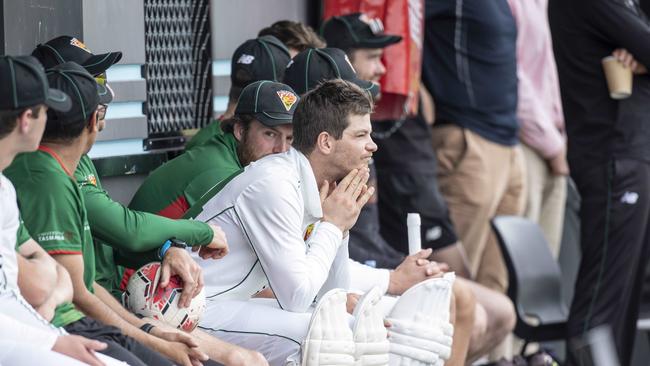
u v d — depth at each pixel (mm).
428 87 28953
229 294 17453
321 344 16234
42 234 15117
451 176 29047
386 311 18828
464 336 21109
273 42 20859
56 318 14867
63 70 15469
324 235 17188
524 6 29688
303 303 16922
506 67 28859
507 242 26438
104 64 18156
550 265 26781
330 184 17703
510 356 29734
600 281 27062
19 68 13945
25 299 14523
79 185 16500
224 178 18812
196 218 17469
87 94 15414
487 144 28844
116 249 17344
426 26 28719
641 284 27672
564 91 27812
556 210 31391
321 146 17250
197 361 15602
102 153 22516
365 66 24172
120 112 22828
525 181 29891
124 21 22703
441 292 18031
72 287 15086
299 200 17078
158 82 23734
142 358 15094
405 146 27406
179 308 16297
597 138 27375
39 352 13352
